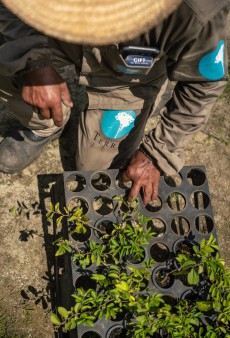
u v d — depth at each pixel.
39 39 1.68
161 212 2.02
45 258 2.17
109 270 1.81
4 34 1.78
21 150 2.25
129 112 2.11
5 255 2.14
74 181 2.32
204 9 1.48
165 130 1.88
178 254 1.91
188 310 1.79
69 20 1.13
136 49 1.65
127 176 1.95
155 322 1.67
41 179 2.33
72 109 2.53
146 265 1.82
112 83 1.96
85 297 1.75
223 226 2.39
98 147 2.17
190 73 1.70
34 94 1.72
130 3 1.14
